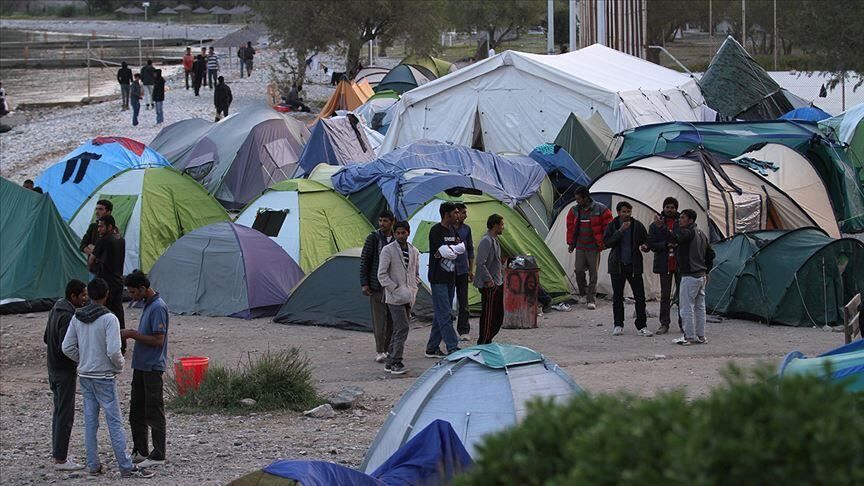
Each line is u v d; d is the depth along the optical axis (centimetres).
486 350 1301
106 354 1425
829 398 471
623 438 468
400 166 3306
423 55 7781
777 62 8044
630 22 7394
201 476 1409
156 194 3253
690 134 3619
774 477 443
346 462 1445
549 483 475
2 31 19250
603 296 2877
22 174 5194
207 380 1925
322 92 8019
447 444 1149
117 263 2308
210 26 19112
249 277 2736
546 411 521
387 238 2109
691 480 439
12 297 2875
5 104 7906
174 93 8081
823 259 2433
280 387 1894
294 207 3023
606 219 2705
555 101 4241
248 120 4369
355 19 7406
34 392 2077
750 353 2105
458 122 4341
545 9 11275
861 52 4791
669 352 2142
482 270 2123
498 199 2881
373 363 2169
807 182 3231
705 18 10594
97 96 8769
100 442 1666
